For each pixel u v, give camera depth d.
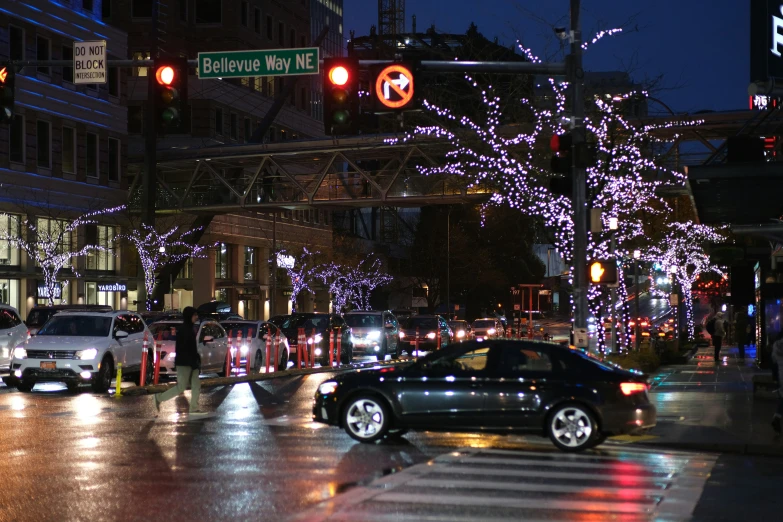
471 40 38.69
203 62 20.12
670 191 43.38
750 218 23.62
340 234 101.69
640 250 41.25
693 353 53.16
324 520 10.05
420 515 10.36
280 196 77.19
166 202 69.44
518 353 16.25
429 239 99.31
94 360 26.69
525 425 15.88
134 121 77.06
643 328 59.31
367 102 18.36
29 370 26.56
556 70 21.00
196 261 76.31
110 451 15.02
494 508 10.79
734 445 16.22
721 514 10.77
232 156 66.31
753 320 61.22
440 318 55.72
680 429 18.19
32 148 54.78
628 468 14.09
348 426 16.41
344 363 43.00
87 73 21.56
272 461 14.18
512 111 37.03
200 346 31.52
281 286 86.38
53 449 15.17
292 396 25.91
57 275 55.28
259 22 85.94
